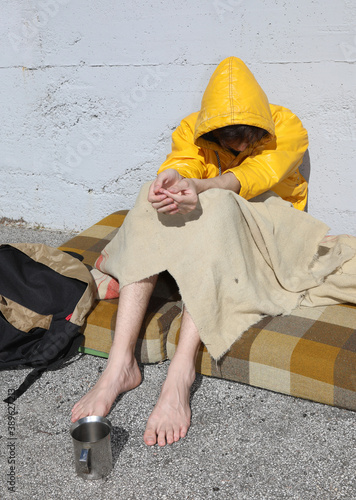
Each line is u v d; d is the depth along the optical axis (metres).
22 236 3.60
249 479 1.62
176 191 1.89
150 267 2.00
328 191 2.96
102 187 3.46
